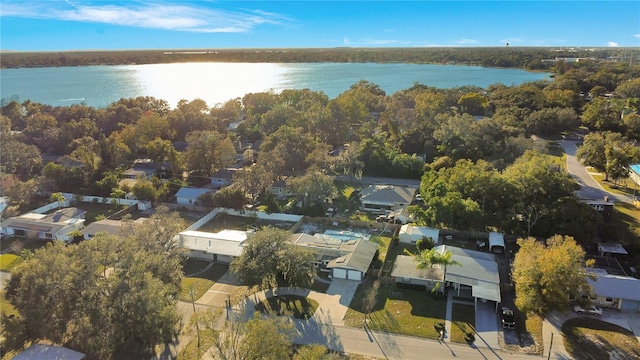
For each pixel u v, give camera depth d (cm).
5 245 6450
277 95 17200
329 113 12156
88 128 11756
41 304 3828
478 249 6112
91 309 3778
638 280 4859
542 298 4319
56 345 3959
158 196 8000
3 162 9069
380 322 4541
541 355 4019
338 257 5641
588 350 4066
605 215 6638
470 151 9594
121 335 3775
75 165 9212
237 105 16012
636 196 7956
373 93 18500
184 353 4047
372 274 5450
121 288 3862
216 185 9069
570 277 4275
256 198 8125
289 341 3694
